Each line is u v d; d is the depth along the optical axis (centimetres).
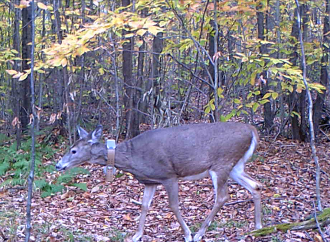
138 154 410
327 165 647
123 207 520
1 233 409
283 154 705
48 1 734
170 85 709
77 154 411
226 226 442
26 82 814
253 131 429
